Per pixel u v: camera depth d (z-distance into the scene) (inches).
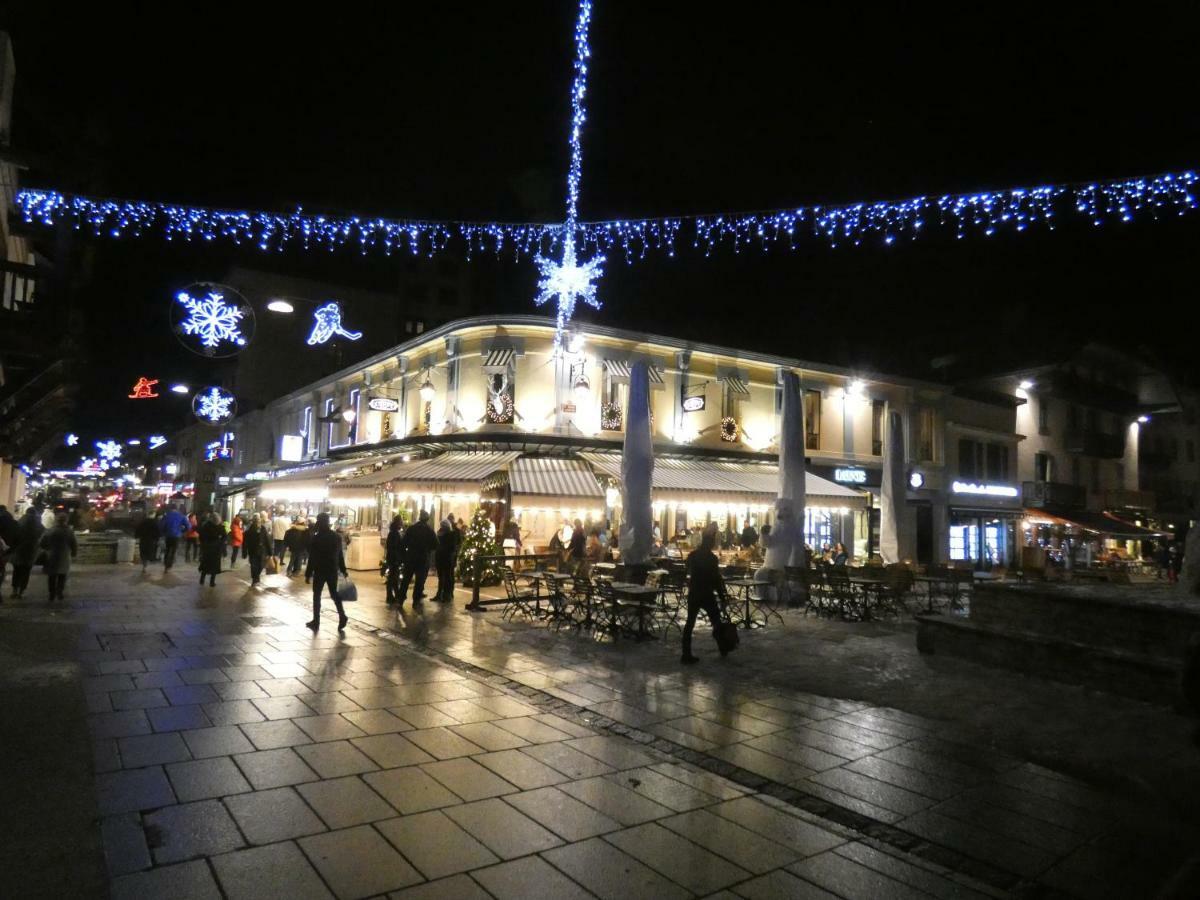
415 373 964.6
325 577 416.8
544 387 835.4
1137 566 1160.2
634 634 431.5
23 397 516.7
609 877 145.6
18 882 131.6
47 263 542.9
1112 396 1435.8
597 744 230.1
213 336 591.8
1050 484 1286.9
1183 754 226.5
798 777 205.9
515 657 359.6
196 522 927.0
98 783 182.2
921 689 305.7
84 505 1738.4
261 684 287.0
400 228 615.2
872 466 1065.5
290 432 1430.9
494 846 156.9
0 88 400.5
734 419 951.6
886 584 530.9
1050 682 318.7
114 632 389.7
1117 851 163.6
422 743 223.5
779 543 582.6
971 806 187.5
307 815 168.6
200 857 146.4
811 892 142.7
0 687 266.8
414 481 701.3
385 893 135.5
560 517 855.7
